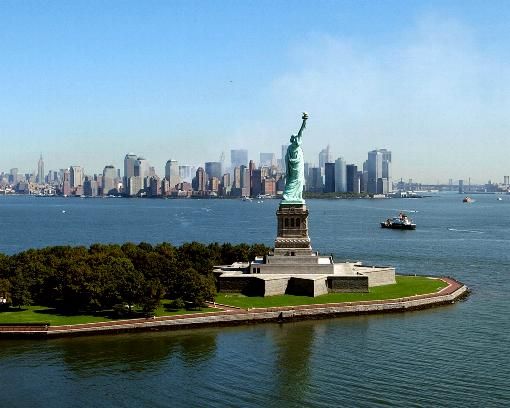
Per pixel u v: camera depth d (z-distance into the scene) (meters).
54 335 156.88
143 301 169.50
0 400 120.88
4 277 194.62
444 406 116.38
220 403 119.06
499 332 163.75
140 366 138.00
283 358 143.12
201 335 161.12
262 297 197.50
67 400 120.88
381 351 147.62
